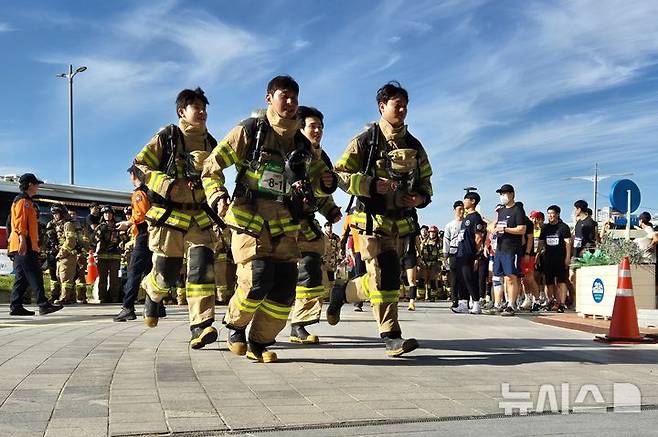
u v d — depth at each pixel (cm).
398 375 484
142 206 908
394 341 568
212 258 612
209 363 523
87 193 2164
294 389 427
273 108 522
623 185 1259
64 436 309
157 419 342
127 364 511
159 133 620
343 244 963
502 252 1176
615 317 723
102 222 1616
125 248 1591
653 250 1096
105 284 1608
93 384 430
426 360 559
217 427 331
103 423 332
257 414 359
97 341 651
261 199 518
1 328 797
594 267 998
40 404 372
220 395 404
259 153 514
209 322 599
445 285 2117
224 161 512
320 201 595
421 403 392
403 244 588
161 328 796
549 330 858
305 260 664
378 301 578
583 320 941
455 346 657
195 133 625
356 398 403
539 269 1512
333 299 679
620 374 498
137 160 618
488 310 1237
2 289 1666
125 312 921
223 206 499
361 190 554
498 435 326
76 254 1569
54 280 1598
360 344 665
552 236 1359
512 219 1167
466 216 1228
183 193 610
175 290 1527
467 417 363
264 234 515
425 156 596
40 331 755
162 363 518
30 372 470
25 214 1050
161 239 616
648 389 441
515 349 638
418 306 1543
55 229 1596
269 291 528
